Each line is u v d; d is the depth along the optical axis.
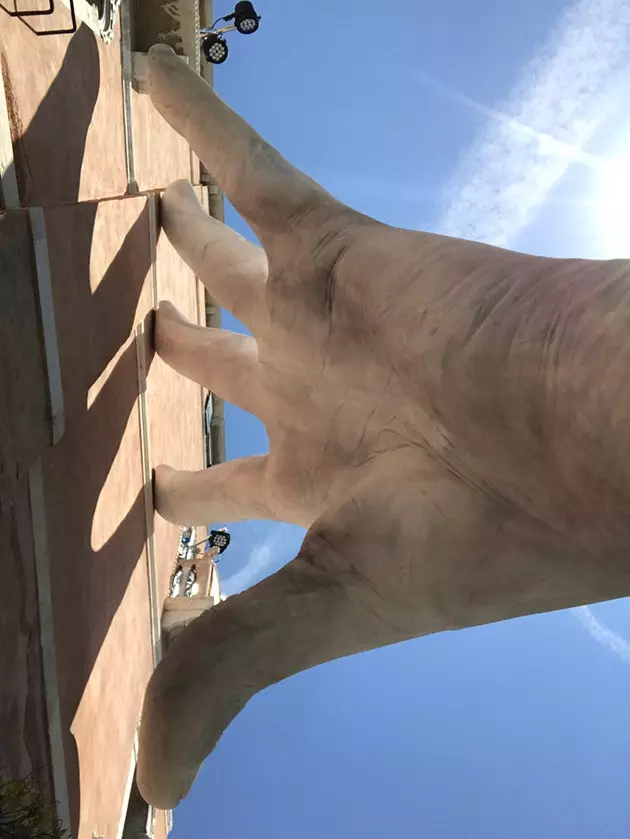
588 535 2.58
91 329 4.20
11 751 3.00
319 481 3.74
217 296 4.60
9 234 2.86
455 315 2.75
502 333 2.57
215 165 4.14
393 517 3.04
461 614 3.00
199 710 3.00
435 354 2.77
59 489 3.70
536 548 2.79
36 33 3.31
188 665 3.00
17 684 3.08
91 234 4.14
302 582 3.07
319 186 3.85
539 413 2.45
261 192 3.80
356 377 3.40
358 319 3.28
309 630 3.04
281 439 3.98
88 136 4.32
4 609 2.95
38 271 3.15
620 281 2.34
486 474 2.80
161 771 3.06
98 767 4.55
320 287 3.50
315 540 3.17
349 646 3.12
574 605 2.96
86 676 4.25
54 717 3.51
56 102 3.76
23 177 3.32
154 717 3.03
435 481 3.01
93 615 4.39
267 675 3.08
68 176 3.98
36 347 3.17
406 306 2.99
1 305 2.79
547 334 2.43
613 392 2.18
